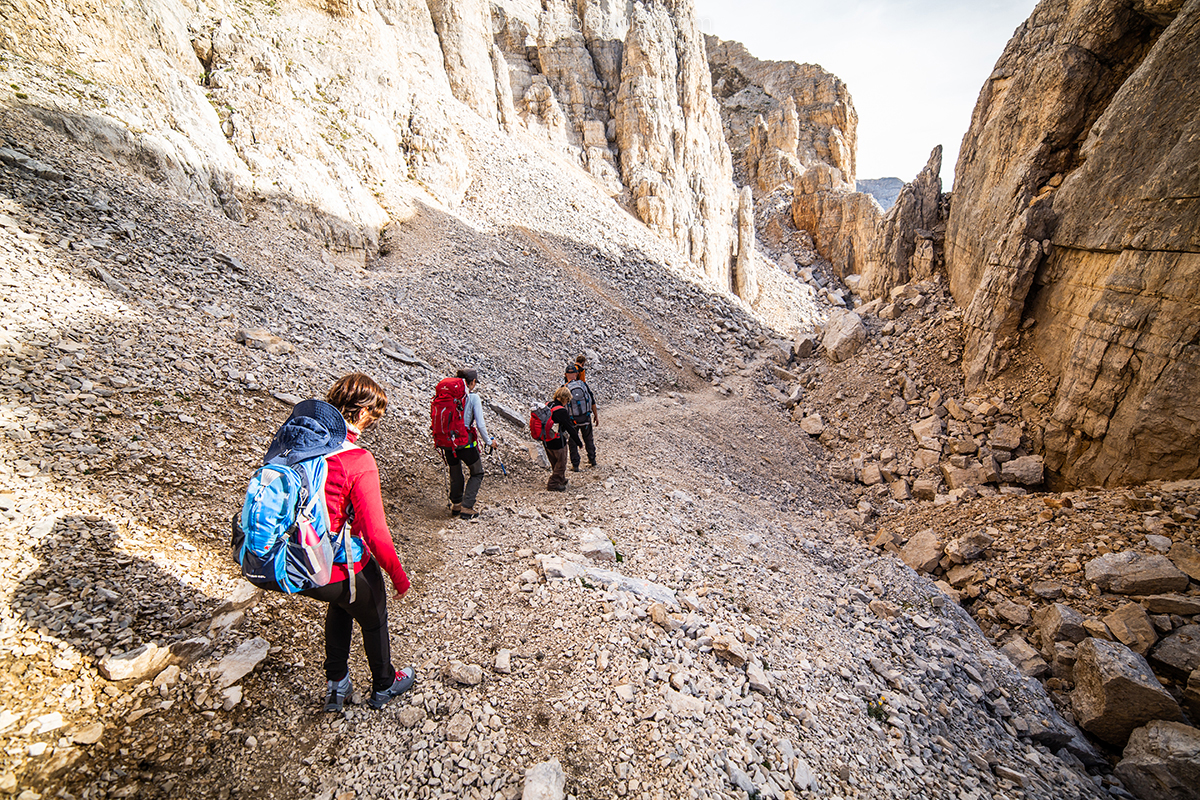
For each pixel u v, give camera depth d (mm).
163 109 10258
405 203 16312
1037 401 11383
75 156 8078
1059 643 7008
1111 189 10094
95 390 4754
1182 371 8344
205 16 12820
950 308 15453
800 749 3709
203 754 2619
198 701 2844
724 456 12258
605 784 2932
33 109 8016
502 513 6113
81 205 7359
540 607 4320
